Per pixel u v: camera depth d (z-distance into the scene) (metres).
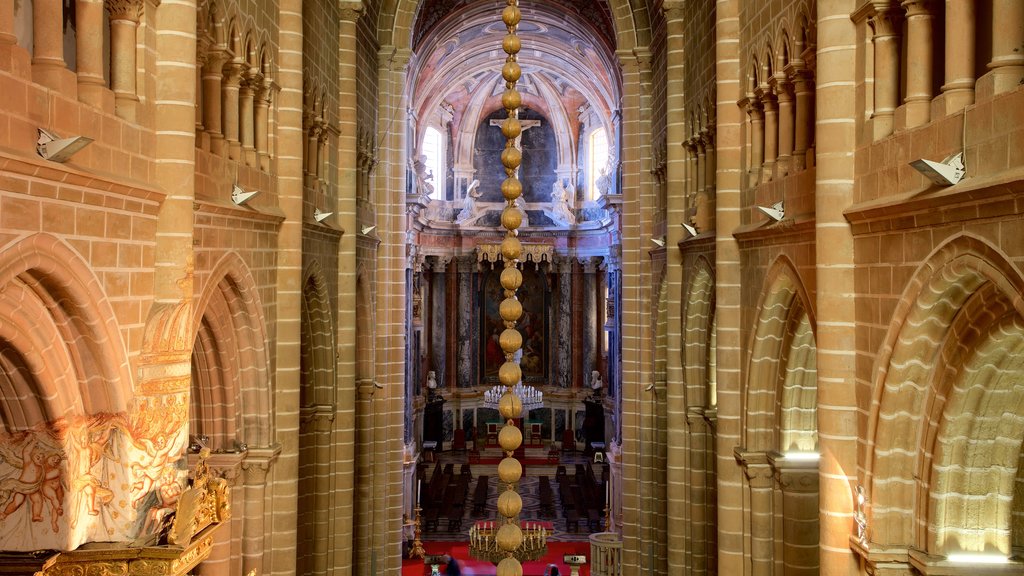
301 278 17.44
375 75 27.97
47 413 9.20
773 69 14.91
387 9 28.48
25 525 9.43
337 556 22.06
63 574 9.48
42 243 8.16
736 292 16.70
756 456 15.63
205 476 10.83
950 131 8.66
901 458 10.12
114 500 9.88
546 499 42.94
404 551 36.84
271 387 16.23
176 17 10.89
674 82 22.83
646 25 28.28
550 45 43.91
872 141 10.56
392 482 29.05
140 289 10.28
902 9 10.28
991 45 9.13
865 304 10.68
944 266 8.68
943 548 9.77
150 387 10.27
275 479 16.39
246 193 14.09
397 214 29.09
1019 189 7.18
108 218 9.49
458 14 37.72
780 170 14.61
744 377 16.20
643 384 27.84
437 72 44.16
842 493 10.89
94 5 9.68
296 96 16.94
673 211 22.69
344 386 22.34
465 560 36.50
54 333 9.07
